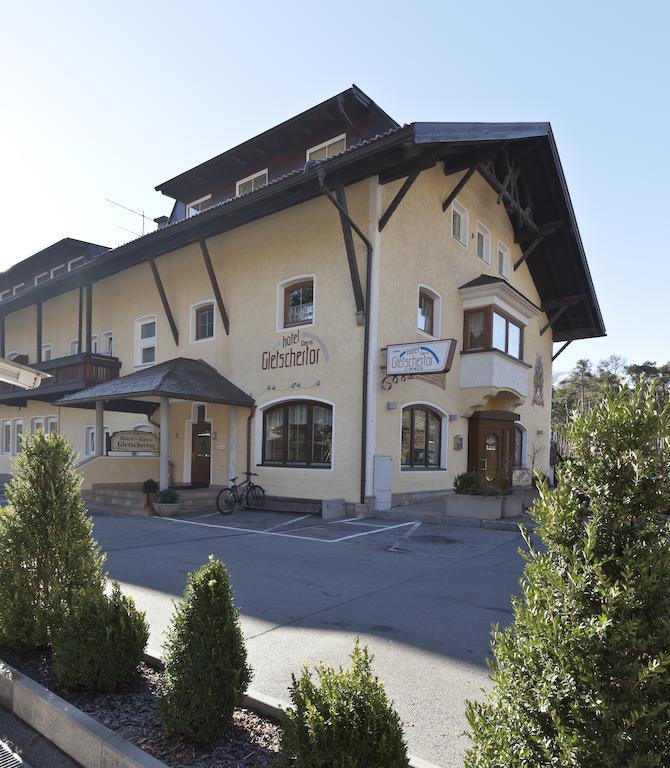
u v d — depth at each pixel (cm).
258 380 1552
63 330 2383
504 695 200
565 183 1858
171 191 2050
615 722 171
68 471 441
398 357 1286
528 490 2017
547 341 2375
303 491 1417
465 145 1477
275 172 1803
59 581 418
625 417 195
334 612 582
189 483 1769
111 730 300
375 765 218
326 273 1423
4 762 305
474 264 1784
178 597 638
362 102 1559
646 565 179
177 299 1833
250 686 397
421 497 1485
